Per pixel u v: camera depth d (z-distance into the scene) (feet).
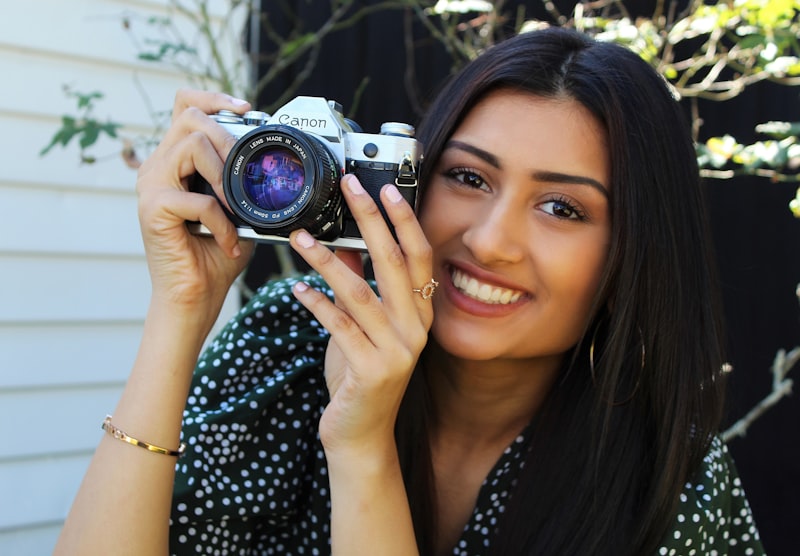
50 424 7.93
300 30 8.73
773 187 9.00
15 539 7.81
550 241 4.04
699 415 4.50
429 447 4.67
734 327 9.02
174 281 3.97
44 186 7.77
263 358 4.58
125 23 7.54
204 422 4.39
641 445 4.46
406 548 3.86
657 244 4.19
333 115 3.88
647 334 4.33
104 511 3.79
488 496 4.53
